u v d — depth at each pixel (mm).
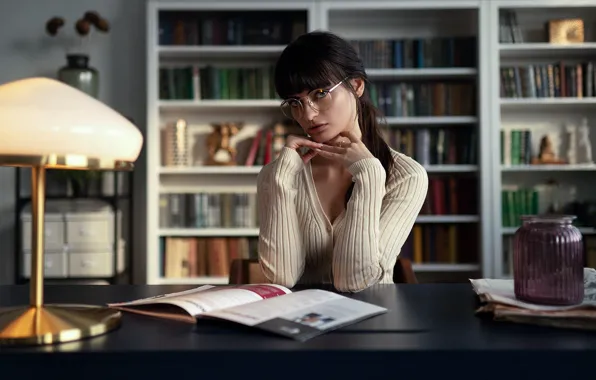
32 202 852
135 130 848
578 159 3713
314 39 1462
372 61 3650
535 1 3521
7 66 3818
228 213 3686
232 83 3668
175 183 3877
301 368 732
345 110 1485
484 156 3555
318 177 1632
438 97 3662
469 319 911
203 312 926
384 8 3582
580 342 768
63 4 3832
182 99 3648
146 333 830
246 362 732
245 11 3629
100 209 3471
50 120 742
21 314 824
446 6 3535
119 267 3609
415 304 1033
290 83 1446
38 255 849
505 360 732
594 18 3686
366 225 1361
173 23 3625
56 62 3830
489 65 3535
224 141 3719
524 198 3645
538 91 3604
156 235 3598
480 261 3604
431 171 3742
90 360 726
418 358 732
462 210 3674
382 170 1420
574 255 887
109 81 3842
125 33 3846
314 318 873
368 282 1351
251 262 1914
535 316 856
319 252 1532
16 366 722
